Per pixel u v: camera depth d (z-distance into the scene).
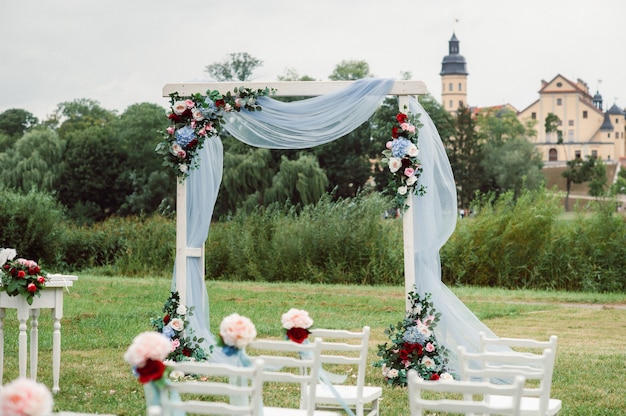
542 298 20.41
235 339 5.64
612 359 11.93
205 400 8.83
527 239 23.17
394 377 9.98
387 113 54.53
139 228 27.67
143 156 64.06
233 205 46.91
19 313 8.58
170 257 26.66
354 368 11.00
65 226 28.97
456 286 23.25
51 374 10.31
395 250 24.06
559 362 11.62
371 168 54.81
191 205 10.64
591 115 148.25
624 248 22.52
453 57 156.12
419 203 10.20
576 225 23.19
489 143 79.44
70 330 14.36
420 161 10.15
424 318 10.11
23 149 60.38
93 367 10.86
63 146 62.00
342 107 10.34
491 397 6.76
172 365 4.92
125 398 9.01
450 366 10.21
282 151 51.19
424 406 4.73
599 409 8.79
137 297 19.61
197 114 10.40
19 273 8.48
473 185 74.62
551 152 144.00
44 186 58.28
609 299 20.12
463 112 76.19
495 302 19.36
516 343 6.66
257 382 4.83
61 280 8.96
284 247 24.73
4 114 87.56
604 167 95.38
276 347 5.95
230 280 24.98
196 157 10.54
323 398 6.79
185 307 10.38
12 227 27.20
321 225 24.62
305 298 19.97
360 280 24.09
